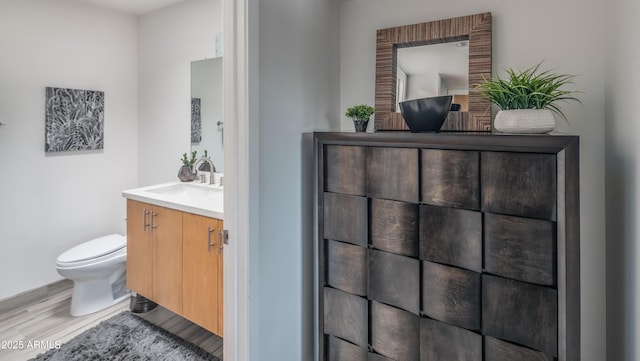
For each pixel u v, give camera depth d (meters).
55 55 2.65
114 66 3.00
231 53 1.31
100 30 2.89
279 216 1.47
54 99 2.66
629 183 1.05
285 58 1.47
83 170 2.87
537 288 1.07
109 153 3.02
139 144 3.19
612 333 1.25
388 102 1.71
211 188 2.50
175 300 2.10
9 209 2.49
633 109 1.01
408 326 1.32
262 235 1.39
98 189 2.97
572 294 1.02
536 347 1.08
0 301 2.46
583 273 1.37
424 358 1.29
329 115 1.80
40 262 2.66
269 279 1.44
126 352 1.97
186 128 2.83
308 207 1.65
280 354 1.52
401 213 1.31
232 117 1.32
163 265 2.16
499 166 1.11
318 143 1.51
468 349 1.19
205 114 2.69
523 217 1.08
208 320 1.93
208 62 2.65
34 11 2.53
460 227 1.19
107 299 2.52
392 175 1.33
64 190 2.77
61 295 2.66
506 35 1.47
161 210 2.16
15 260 2.53
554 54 1.39
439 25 1.58
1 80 2.40
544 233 1.04
